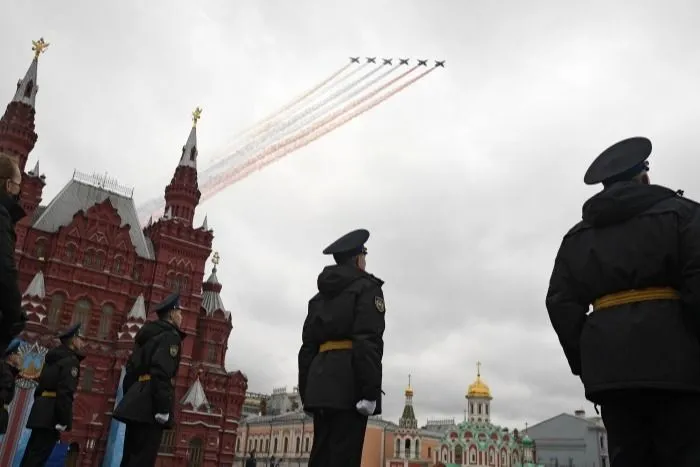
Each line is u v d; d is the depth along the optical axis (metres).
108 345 61.88
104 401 59.09
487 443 112.38
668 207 5.72
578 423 122.31
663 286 5.68
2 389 12.51
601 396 5.86
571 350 6.37
